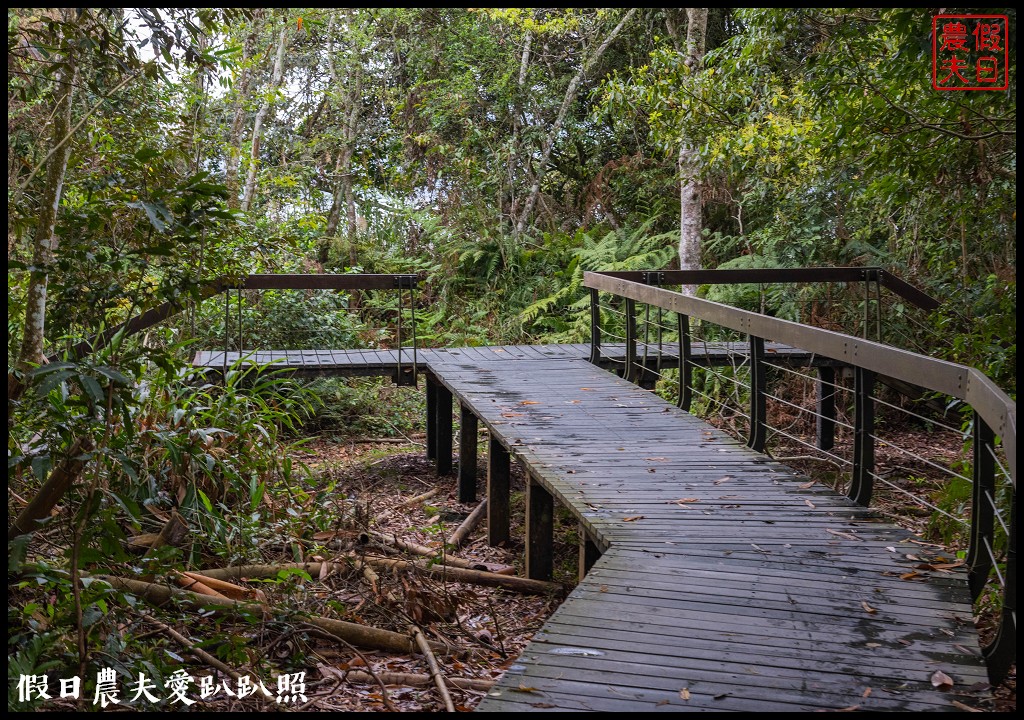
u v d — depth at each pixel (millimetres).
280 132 15188
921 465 7766
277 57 12578
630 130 14414
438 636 3977
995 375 5457
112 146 5215
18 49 4211
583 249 13609
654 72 8328
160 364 3248
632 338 7902
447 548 5492
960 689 2418
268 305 9969
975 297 8125
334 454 8516
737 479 4637
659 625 2846
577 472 4762
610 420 6008
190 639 3484
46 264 3352
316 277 7578
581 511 4098
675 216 14219
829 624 2852
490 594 4812
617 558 3490
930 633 2777
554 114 15547
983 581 3244
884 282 8586
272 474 5531
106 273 3355
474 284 14133
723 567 3385
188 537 4469
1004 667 2789
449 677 3475
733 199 12148
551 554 5074
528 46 14875
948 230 8438
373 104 15828
